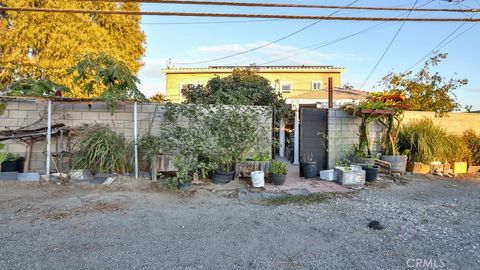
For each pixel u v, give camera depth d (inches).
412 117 366.6
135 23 635.5
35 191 212.8
